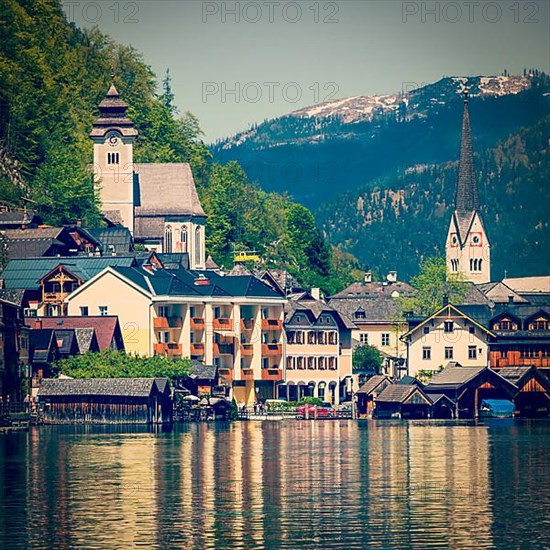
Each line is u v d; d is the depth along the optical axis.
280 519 145.75
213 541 136.12
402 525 142.88
